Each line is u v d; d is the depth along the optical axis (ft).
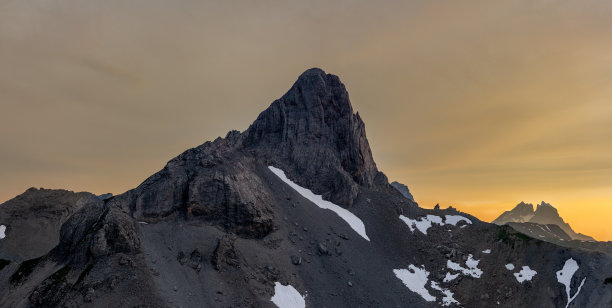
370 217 481.46
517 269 399.03
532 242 414.82
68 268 308.60
